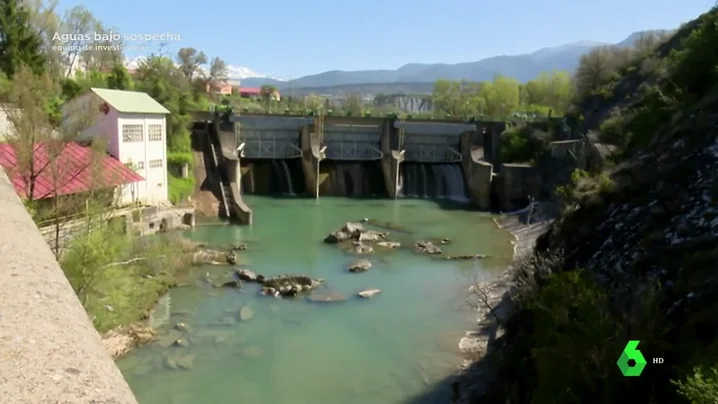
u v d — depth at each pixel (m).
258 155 63.78
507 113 101.31
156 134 44.72
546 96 119.69
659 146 23.19
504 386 17.55
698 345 11.70
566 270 20.58
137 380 21.47
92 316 22.95
